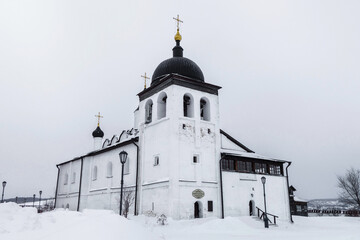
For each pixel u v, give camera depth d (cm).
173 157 2645
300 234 1853
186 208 2594
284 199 3288
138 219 2611
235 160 3061
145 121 3158
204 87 3066
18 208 1145
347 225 2934
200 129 2900
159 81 2988
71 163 4541
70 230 881
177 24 3594
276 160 3372
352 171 5462
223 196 2848
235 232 1962
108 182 3541
